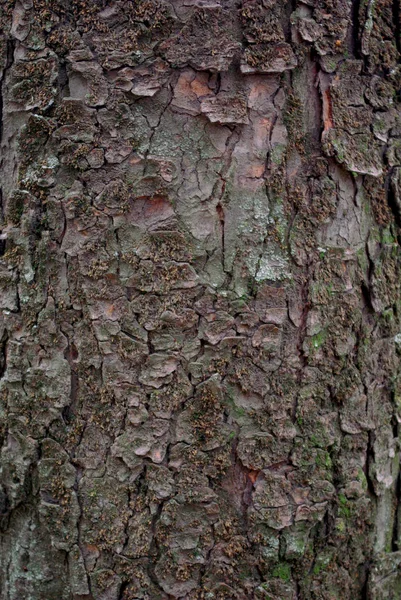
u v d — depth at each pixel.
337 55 0.98
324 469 0.98
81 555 0.96
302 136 0.97
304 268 0.97
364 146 0.99
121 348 0.95
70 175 0.96
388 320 1.02
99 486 0.96
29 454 0.98
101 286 0.96
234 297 0.96
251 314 0.96
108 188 0.95
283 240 0.96
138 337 0.95
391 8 1.00
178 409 0.95
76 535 0.97
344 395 0.99
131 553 0.95
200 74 0.95
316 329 0.97
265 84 0.96
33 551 0.98
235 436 0.96
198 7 0.94
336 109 0.97
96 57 0.95
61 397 0.97
